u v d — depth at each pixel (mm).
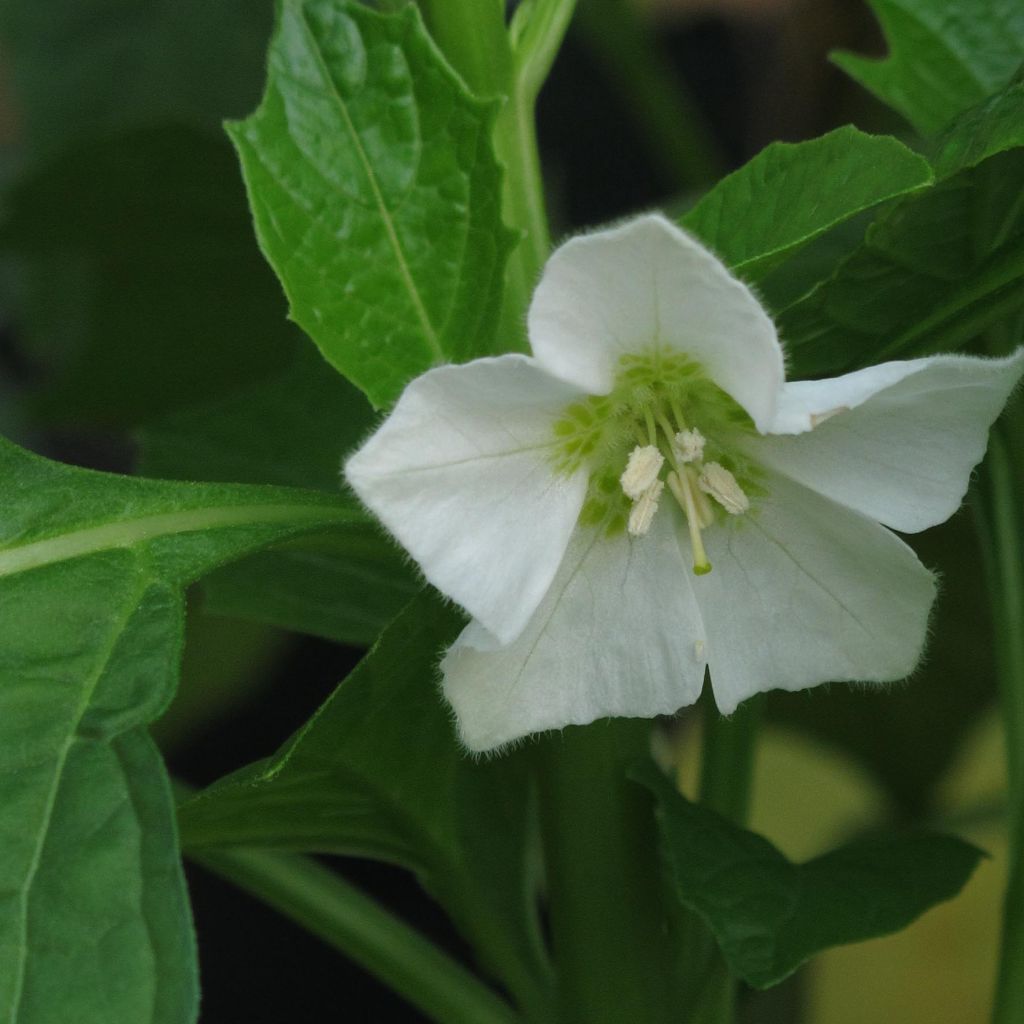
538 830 209
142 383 275
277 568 206
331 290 187
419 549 175
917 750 264
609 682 181
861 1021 275
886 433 179
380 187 188
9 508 183
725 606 182
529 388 176
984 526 200
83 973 170
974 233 190
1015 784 200
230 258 247
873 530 179
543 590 178
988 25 206
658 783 190
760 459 181
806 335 194
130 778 175
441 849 196
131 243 243
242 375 275
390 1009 277
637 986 195
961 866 188
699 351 177
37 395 279
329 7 187
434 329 188
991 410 178
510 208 192
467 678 179
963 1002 274
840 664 182
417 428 174
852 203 181
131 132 227
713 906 183
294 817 190
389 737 187
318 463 218
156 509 184
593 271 174
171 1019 169
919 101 207
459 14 191
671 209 224
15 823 173
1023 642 200
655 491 180
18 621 180
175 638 180
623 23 274
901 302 193
